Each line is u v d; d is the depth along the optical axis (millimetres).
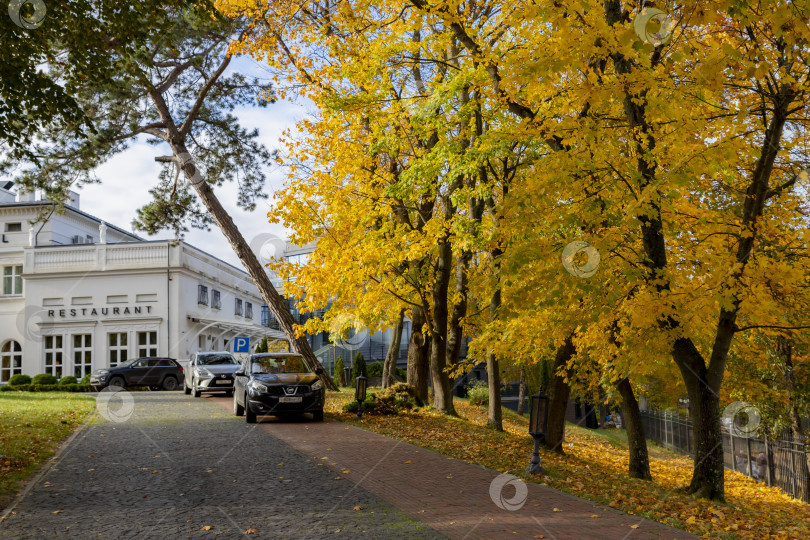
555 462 12500
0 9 9648
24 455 9594
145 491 7719
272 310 26641
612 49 8438
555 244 9984
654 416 33156
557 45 9039
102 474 8680
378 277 17594
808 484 16422
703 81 8500
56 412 16250
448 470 9703
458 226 13719
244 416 16906
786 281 9445
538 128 10477
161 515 6617
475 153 13164
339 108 14547
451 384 19938
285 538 5871
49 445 10867
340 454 10844
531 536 6152
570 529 6520
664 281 9469
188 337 37625
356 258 15789
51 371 36312
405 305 18906
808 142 10539
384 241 15578
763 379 17797
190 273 37844
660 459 23516
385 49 13641
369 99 14398
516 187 10469
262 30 16094
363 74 14273
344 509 7020
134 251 36719
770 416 17719
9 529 5984
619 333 11445
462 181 16141
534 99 12039
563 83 11344
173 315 36281
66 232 40594
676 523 7473
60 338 36500
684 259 11000
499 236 12117
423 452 11477
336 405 20062
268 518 6574
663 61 9109
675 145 9172
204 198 26578
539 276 9914
